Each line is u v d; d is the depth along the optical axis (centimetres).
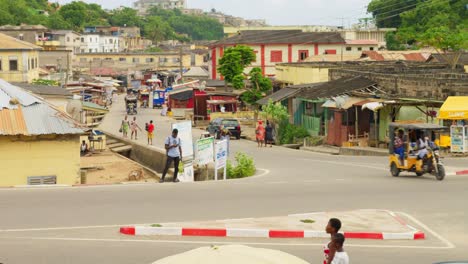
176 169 2453
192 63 15538
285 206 1959
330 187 2330
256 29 11994
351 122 4366
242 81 7650
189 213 1831
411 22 11831
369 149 4016
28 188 2188
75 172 2739
